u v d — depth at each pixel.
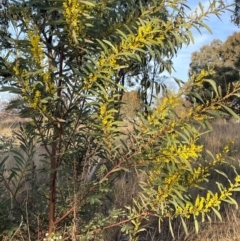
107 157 2.24
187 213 2.20
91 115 2.12
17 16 2.08
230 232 3.78
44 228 2.47
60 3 2.03
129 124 2.18
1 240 2.32
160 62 2.25
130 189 4.04
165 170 2.18
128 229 2.40
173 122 1.98
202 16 2.07
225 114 1.95
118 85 1.98
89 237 2.31
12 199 2.36
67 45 2.11
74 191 2.25
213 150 6.45
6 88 1.92
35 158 4.18
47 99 1.95
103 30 2.15
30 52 1.95
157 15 2.19
